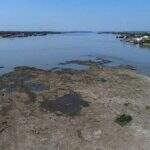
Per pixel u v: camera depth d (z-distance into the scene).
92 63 59.50
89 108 29.28
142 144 22.69
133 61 63.72
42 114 27.94
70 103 30.58
